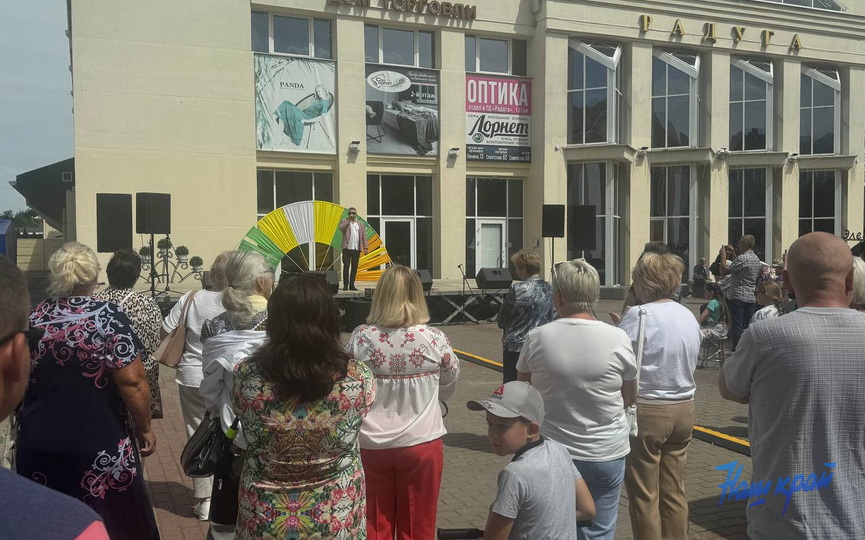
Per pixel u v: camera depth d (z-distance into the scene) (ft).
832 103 79.71
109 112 56.95
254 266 10.94
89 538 2.72
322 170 65.51
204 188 60.18
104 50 56.65
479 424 22.90
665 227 74.74
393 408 10.69
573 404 10.03
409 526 10.68
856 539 6.68
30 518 2.66
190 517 14.56
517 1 70.54
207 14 59.82
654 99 73.61
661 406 11.14
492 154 70.74
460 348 39.70
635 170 72.54
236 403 7.70
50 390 8.78
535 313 17.87
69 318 8.93
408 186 69.31
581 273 10.60
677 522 11.38
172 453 19.15
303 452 7.52
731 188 76.74
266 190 64.28
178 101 59.11
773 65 78.18
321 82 64.18
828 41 78.48
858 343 6.82
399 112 66.95
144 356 13.47
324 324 7.68
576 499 8.67
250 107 61.52
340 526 7.69
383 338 10.66
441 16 67.56
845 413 6.77
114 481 9.00
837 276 7.15
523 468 8.00
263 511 7.51
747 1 75.10
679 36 73.05
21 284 4.00
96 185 56.70
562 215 45.11
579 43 71.10
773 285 22.71
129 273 14.23
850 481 6.75
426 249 70.28
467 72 69.46
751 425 7.49
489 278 50.93
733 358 7.61
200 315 13.67
